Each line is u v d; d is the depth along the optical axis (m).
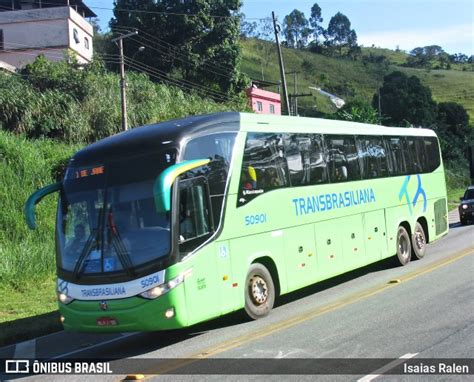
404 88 77.19
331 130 12.44
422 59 158.25
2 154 21.59
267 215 10.17
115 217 8.27
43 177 21.11
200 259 8.49
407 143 15.67
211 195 8.97
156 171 8.31
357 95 124.00
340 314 9.54
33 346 9.79
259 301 9.87
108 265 8.08
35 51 47.41
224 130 9.52
